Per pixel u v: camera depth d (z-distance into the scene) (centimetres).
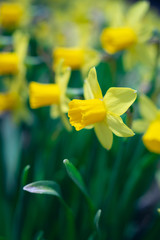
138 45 43
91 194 42
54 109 38
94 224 33
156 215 41
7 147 58
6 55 43
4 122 62
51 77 43
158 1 154
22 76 44
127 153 42
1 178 46
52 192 31
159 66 44
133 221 53
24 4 57
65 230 39
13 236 40
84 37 48
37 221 41
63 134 42
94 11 61
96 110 31
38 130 45
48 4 91
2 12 53
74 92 37
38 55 45
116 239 43
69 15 64
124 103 30
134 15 43
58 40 54
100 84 44
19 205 36
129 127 32
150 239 40
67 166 31
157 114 36
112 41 42
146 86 44
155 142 35
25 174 33
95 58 43
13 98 46
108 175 41
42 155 45
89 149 40
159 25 55
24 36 43
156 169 45
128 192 41
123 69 50
